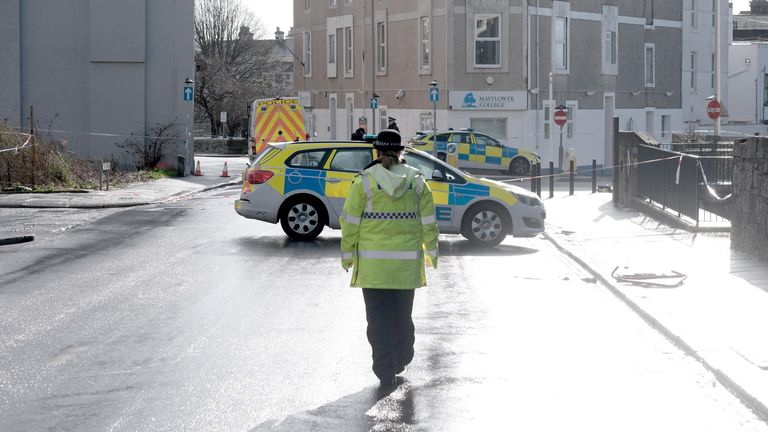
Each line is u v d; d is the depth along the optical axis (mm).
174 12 48281
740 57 78312
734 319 13172
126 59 48000
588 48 61719
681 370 10859
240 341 12148
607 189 38875
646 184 29188
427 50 59375
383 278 9969
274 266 18672
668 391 9992
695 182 24188
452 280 17234
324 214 22500
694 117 71375
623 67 64375
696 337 12031
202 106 103062
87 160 44156
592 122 62188
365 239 10047
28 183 36219
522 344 12109
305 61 74812
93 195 34812
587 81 61750
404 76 61406
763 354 11164
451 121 57875
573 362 11188
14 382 10188
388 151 10195
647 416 9133
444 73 57844
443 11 57750
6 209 30484
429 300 15195
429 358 11320
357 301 14945
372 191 10008
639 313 14094
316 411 9180
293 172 22438
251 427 8680
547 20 59125
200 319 13539
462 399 9617
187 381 10242
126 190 37594
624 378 10484
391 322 10109
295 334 12562
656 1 67000
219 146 86250
